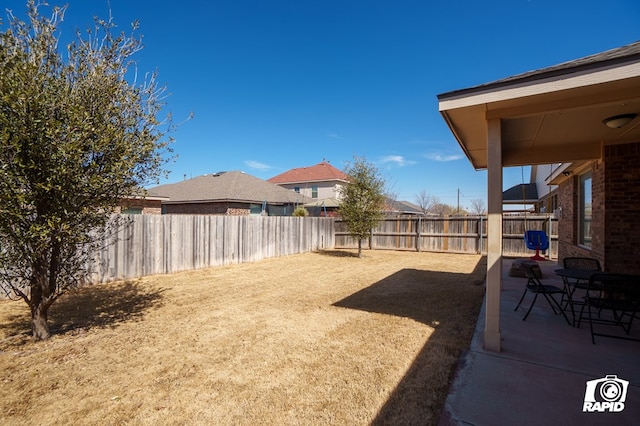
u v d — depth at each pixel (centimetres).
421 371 303
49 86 337
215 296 615
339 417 234
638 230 504
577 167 743
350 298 596
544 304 530
